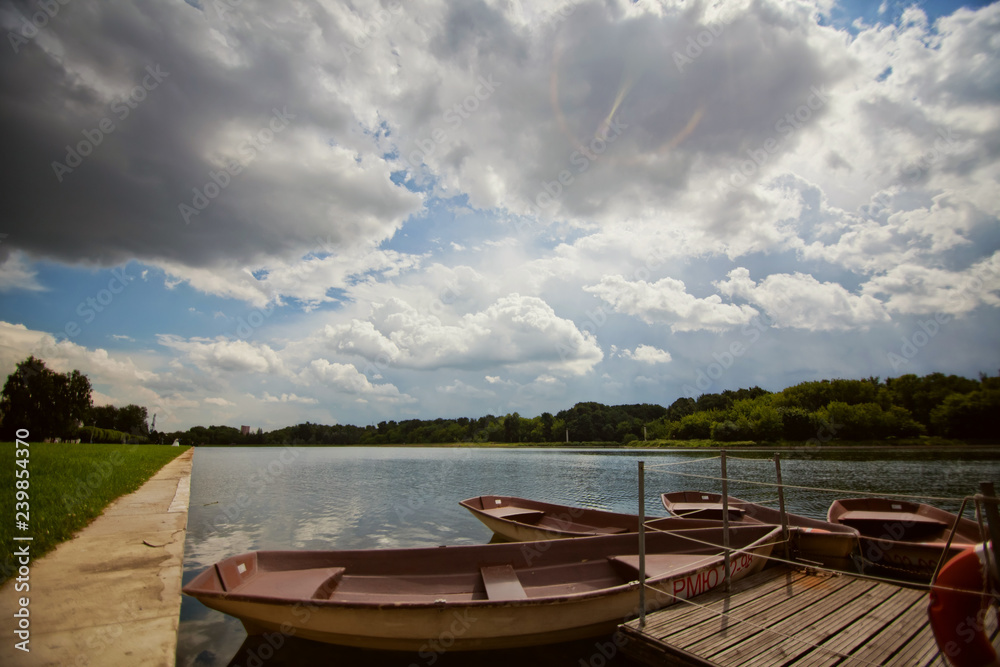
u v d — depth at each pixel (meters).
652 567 8.50
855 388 75.12
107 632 6.46
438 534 15.72
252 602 6.21
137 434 95.62
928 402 66.50
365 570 8.16
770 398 85.19
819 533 8.89
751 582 8.02
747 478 32.94
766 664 5.44
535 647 6.97
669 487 30.03
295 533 15.64
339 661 6.79
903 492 23.75
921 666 5.36
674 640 5.98
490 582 7.94
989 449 55.56
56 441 55.66
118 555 10.11
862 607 6.92
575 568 8.73
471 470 45.19
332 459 69.50
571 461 59.69
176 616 7.03
